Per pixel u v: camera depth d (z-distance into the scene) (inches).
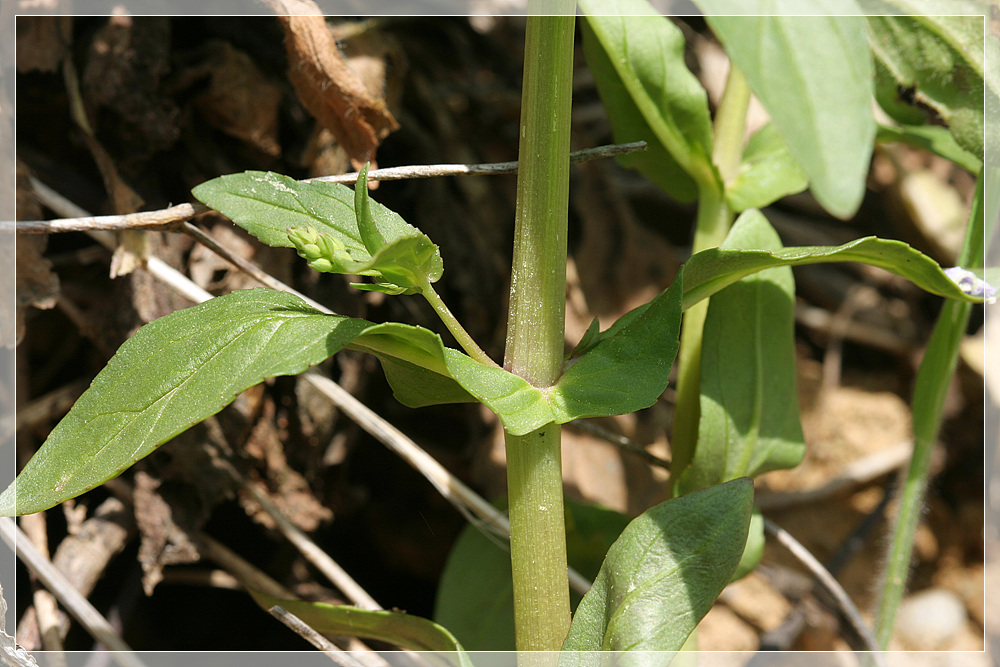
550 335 10.0
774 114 9.4
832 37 9.5
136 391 9.6
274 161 11.6
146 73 11.3
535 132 9.9
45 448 9.6
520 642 10.1
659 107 10.7
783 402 10.8
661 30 10.7
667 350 9.9
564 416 9.8
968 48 10.8
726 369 10.7
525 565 10.1
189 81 11.4
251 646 12.1
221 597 12.1
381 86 11.7
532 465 10.0
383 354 10.0
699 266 10.0
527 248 10.0
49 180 11.4
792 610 12.3
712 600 9.9
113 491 11.5
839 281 16.4
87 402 9.6
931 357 11.0
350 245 10.0
